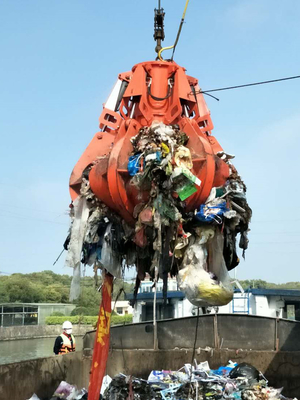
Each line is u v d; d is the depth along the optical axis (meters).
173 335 7.66
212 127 4.68
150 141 3.87
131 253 4.30
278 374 6.92
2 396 4.25
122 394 5.42
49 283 64.19
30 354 23.52
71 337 7.99
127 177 3.92
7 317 43.62
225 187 4.12
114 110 4.59
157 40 4.76
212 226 4.07
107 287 4.38
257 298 21.52
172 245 4.05
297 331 7.19
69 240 4.41
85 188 4.19
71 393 5.40
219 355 7.31
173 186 3.75
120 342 7.58
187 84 4.44
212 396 5.48
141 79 4.40
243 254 4.52
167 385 6.03
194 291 3.96
